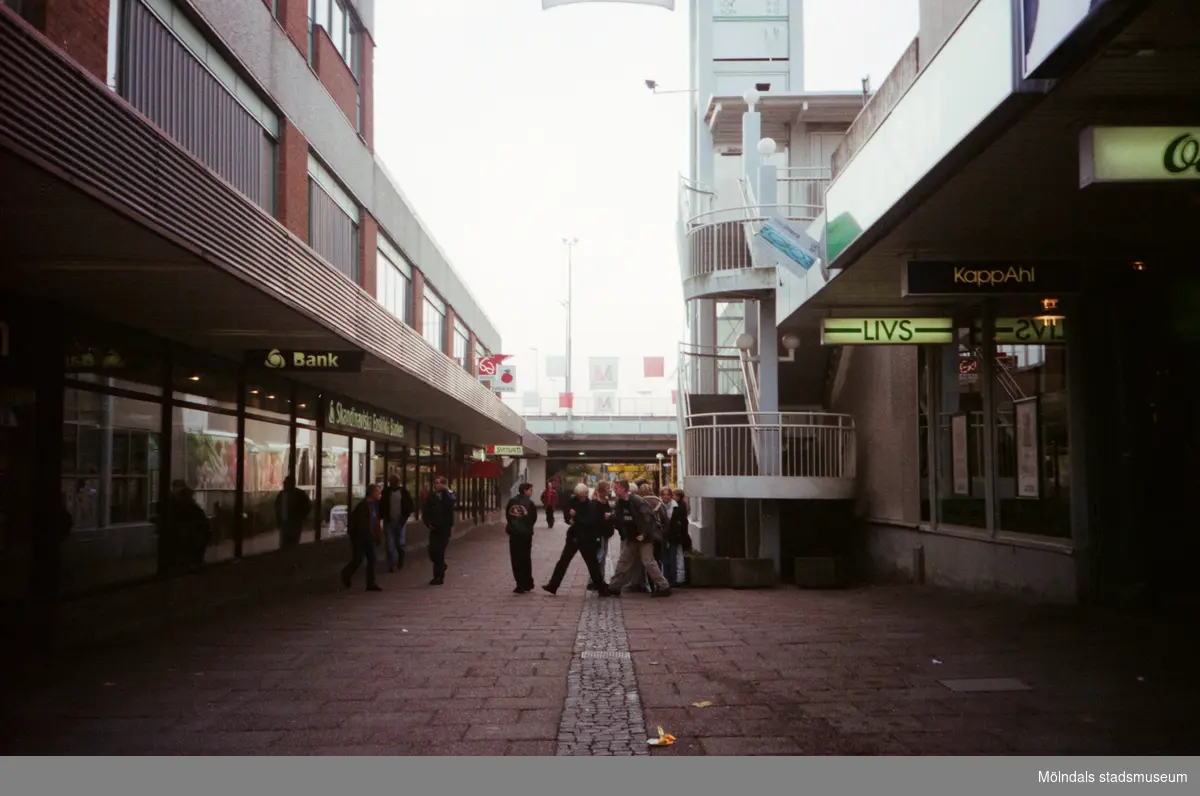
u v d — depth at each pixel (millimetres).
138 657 8883
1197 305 10438
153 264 7988
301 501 16812
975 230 9195
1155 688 7078
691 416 17219
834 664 8359
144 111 9281
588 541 14500
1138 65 5629
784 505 18859
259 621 11375
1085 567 10711
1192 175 6117
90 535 9992
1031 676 7586
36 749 5785
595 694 7289
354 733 6184
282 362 13680
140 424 11117
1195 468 10500
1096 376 10688
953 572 13961
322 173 15156
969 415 13531
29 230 6961
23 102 5426
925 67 7520
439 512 16078
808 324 14875
